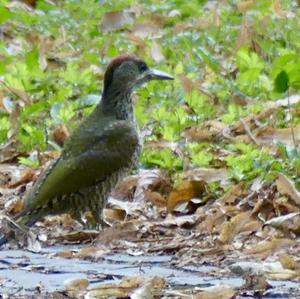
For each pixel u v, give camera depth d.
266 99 16.89
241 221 11.96
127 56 13.81
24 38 21.27
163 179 14.07
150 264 11.26
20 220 12.63
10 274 10.85
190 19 22.03
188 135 15.67
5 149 16.11
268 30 19.89
